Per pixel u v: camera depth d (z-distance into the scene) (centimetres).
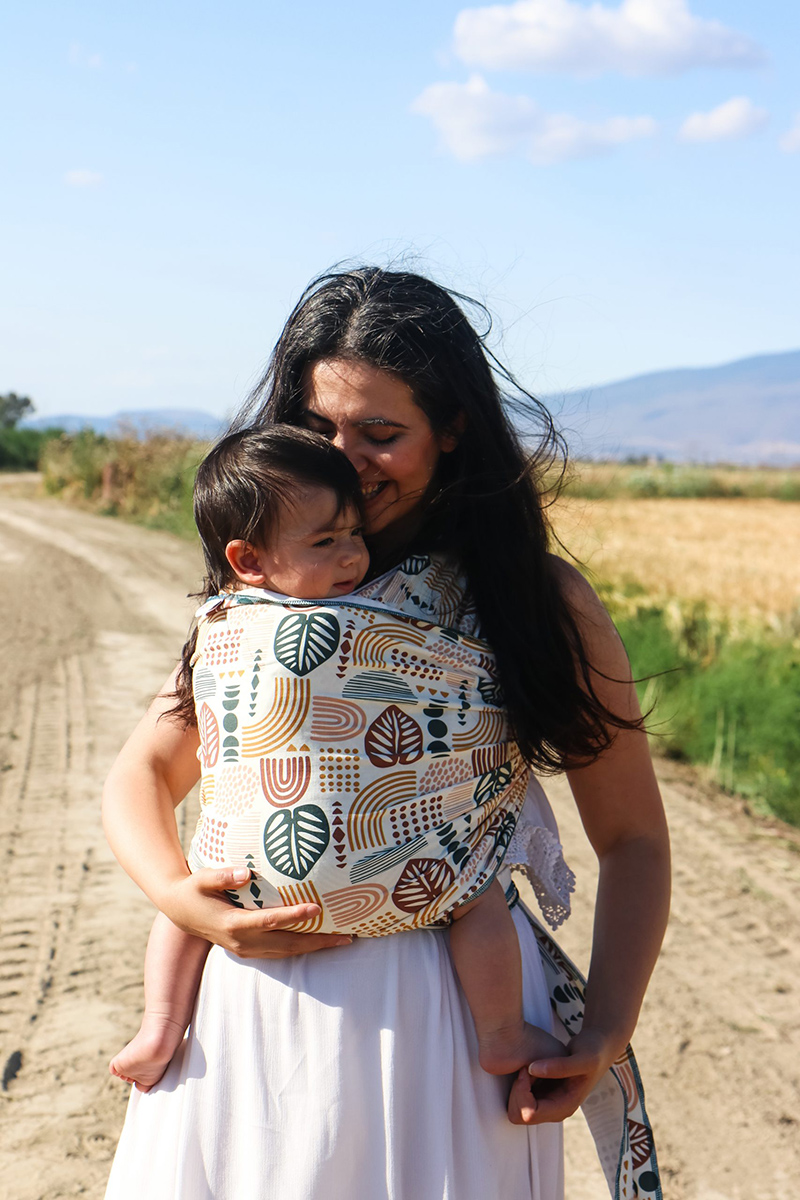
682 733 814
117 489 2892
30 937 470
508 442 187
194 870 174
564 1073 164
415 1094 164
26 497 3422
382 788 162
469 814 169
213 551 183
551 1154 179
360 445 181
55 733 797
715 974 467
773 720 784
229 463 177
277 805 163
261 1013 166
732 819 677
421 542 185
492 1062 165
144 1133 171
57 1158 325
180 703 196
